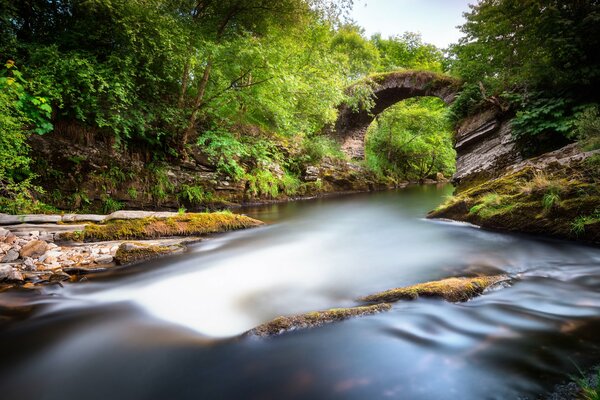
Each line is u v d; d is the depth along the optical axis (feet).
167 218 22.39
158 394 7.28
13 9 25.00
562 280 13.24
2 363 8.60
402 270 15.65
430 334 9.23
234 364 8.23
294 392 7.08
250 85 38.17
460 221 26.73
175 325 10.67
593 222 17.80
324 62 46.68
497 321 9.78
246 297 12.97
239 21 37.47
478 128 37.86
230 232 24.66
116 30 28.50
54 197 26.53
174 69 33.22
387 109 85.51
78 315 11.43
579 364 7.48
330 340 9.05
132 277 15.12
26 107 23.30
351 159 75.46
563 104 28.07
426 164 97.50
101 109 28.76
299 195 53.93
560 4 29.48
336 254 19.35
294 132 51.85
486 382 7.04
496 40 38.55
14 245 16.07
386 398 6.73
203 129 41.19
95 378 7.96
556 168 22.35
